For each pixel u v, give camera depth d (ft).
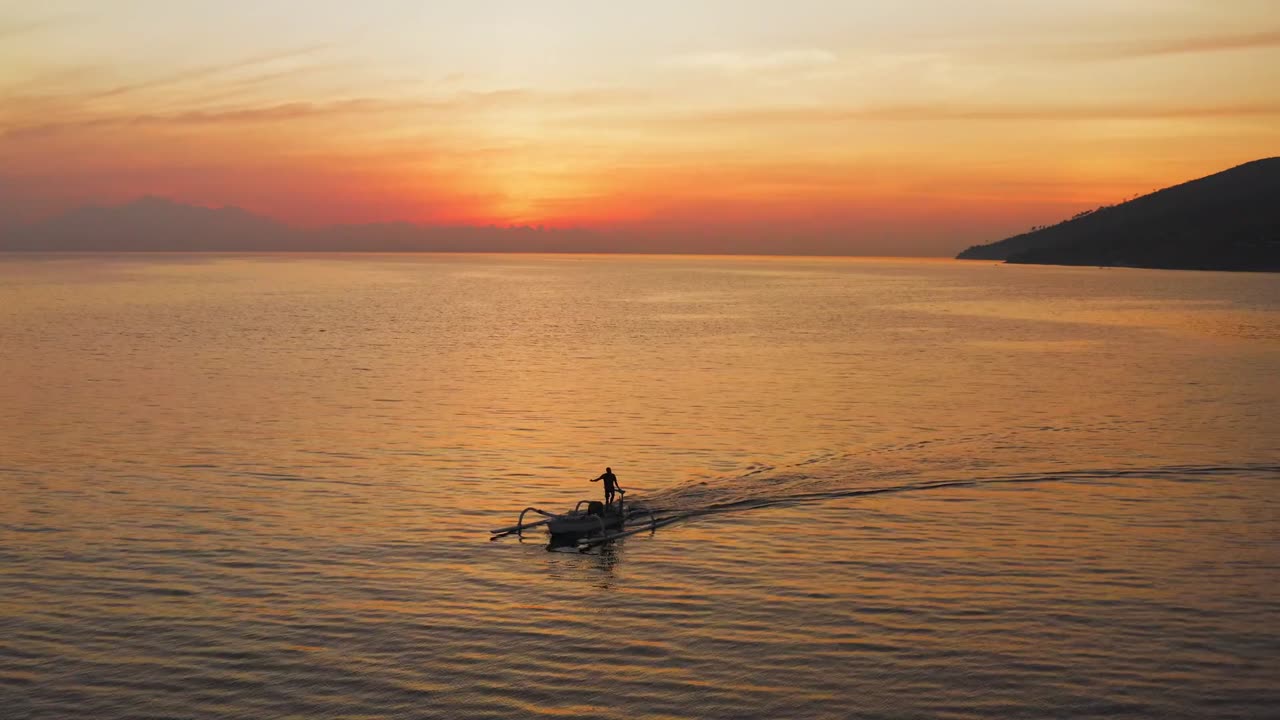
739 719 69.00
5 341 307.99
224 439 158.30
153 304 494.18
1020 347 316.40
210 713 69.87
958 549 103.45
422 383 223.71
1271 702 70.59
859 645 80.18
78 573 95.86
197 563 98.89
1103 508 118.93
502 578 96.07
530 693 72.69
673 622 85.15
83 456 145.28
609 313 468.34
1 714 69.41
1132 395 212.02
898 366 263.08
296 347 297.33
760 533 110.01
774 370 252.62
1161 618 84.84
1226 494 125.18
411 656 78.64
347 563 99.66
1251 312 490.49
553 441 159.12
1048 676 74.69
